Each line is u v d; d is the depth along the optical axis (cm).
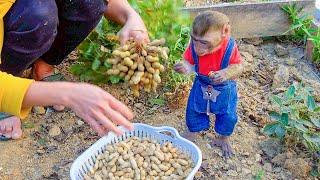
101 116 61
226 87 87
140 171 84
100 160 86
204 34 80
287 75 111
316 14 125
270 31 122
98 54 101
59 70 108
